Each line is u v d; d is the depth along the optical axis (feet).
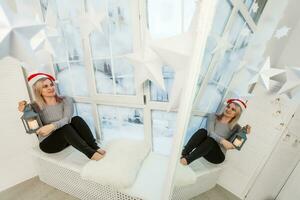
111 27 4.45
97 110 5.59
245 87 2.10
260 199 2.15
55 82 5.25
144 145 4.70
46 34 1.71
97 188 4.09
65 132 4.31
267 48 1.75
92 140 4.63
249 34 1.93
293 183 1.86
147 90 4.62
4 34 1.12
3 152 4.51
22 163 4.89
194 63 1.71
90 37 4.74
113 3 4.20
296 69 1.50
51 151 4.43
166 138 5.05
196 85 1.83
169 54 1.89
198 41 1.63
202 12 1.54
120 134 5.76
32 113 4.02
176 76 2.06
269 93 1.87
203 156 2.54
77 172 4.12
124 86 4.97
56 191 4.79
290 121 1.77
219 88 2.33
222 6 1.71
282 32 1.59
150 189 3.63
